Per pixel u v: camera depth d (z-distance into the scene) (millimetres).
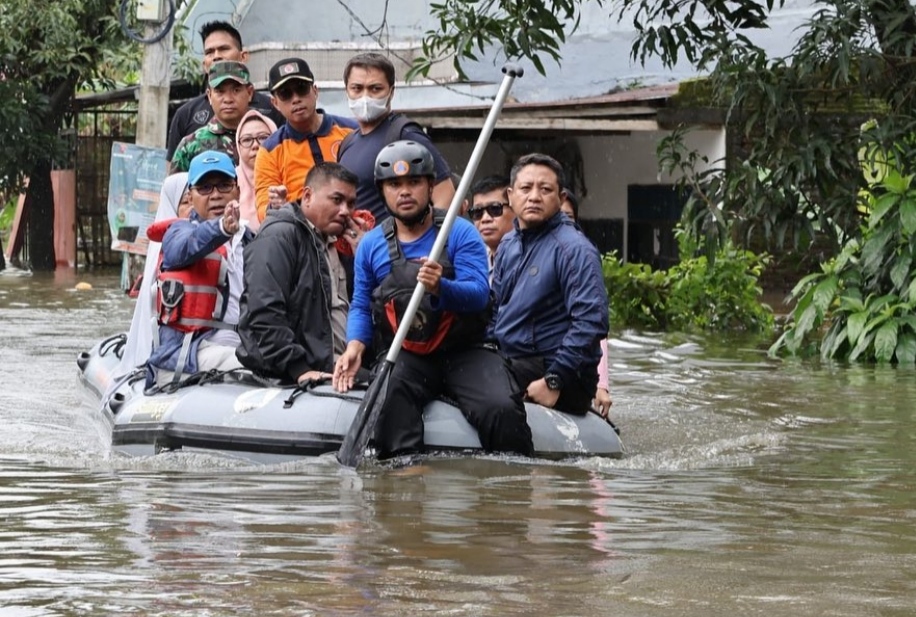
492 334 10445
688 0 16891
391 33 29656
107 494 7945
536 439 9594
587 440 9742
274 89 11344
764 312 19672
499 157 29359
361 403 9273
